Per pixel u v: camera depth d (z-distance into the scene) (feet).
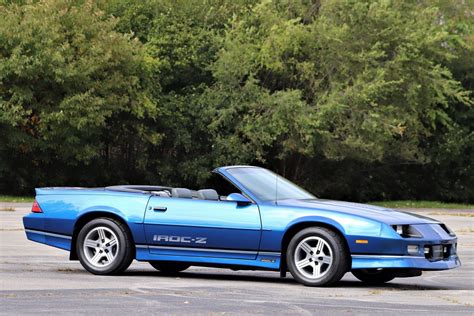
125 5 208.44
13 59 173.37
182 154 209.56
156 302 40.88
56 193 54.75
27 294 43.06
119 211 52.60
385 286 51.85
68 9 185.16
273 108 195.00
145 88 195.83
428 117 224.53
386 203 205.46
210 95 200.54
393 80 199.41
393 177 234.99
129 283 48.67
